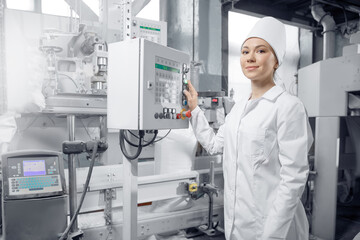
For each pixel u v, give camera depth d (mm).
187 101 1257
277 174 1162
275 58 1187
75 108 1260
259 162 1135
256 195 1137
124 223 1132
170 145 1626
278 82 1299
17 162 1063
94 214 1523
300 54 3916
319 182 2289
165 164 1637
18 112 1300
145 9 3109
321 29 3635
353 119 2842
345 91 2104
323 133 2266
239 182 1183
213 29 3150
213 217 1755
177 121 1174
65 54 1619
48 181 1089
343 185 3217
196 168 1809
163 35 2234
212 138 1397
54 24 1794
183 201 1618
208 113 1980
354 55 2041
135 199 1125
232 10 3111
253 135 1142
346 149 3100
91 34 1607
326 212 2246
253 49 1140
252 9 3158
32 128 1823
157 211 1580
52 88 1335
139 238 1606
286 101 1104
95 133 2023
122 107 1003
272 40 1131
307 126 1087
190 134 1671
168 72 1101
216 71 3191
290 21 3436
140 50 940
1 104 1165
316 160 2316
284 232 1046
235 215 1199
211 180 1705
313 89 2363
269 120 1129
